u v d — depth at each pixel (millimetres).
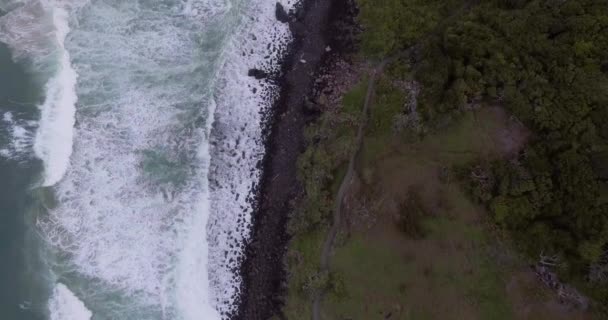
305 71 37312
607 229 27766
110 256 35281
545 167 30109
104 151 36719
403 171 33625
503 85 32250
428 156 33500
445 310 31438
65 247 35375
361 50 36812
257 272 35312
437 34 35031
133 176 36438
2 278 35125
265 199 36000
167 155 36781
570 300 29703
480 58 32750
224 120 37062
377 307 32469
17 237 35688
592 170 28859
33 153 36781
